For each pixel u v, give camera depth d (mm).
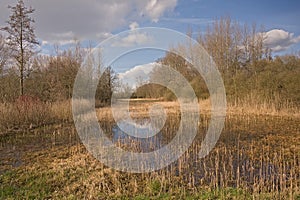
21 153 9031
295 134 11289
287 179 6305
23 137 11703
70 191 5758
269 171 6887
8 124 13141
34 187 5957
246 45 31500
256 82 21344
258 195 5277
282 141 10086
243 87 22188
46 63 27234
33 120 14594
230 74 27062
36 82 23688
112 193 5609
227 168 7137
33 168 7258
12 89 21578
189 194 5539
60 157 8391
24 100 16047
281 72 20938
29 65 22703
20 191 5746
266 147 9172
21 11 20094
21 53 20500
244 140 10297
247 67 27656
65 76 25406
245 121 14570
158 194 5539
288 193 5434
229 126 13203
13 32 19969
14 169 7199
